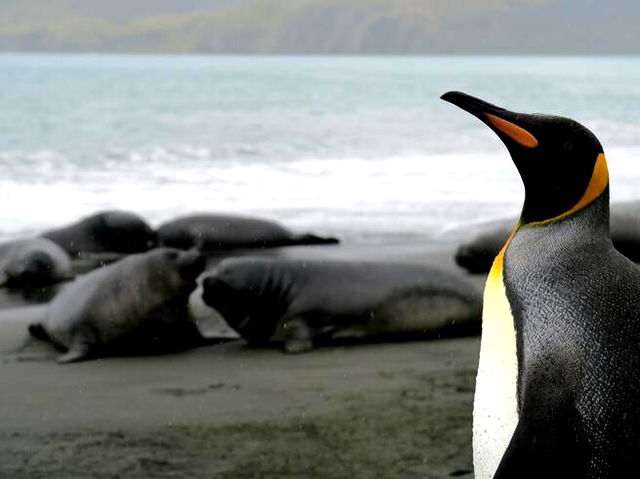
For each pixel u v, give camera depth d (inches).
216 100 4170.8
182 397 619.2
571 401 280.2
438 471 485.1
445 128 2940.5
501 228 1104.2
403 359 718.5
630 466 276.2
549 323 290.8
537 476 271.6
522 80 7086.6
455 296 808.3
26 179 1781.5
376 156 2251.5
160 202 1583.4
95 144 2358.5
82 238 1279.5
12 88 4690.0
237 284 772.0
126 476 480.4
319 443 527.2
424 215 1494.8
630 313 288.0
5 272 1067.3
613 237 1223.5
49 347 765.9
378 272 808.3
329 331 781.9
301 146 2420.0
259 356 734.5
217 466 494.3
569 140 299.1
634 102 4387.3
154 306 758.5
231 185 1769.2
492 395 298.8
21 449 521.0
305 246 1279.5
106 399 616.4
